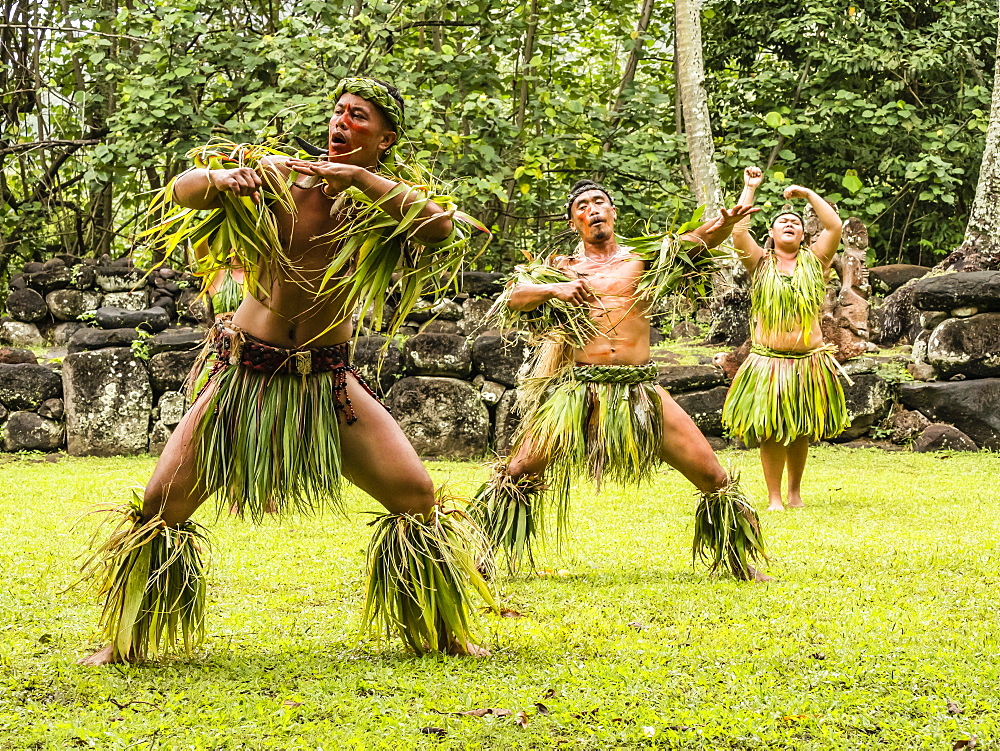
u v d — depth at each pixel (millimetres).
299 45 11477
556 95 12922
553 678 3168
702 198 12250
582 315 4508
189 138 11922
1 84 13797
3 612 3996
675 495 7348
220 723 2793
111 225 13992
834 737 2672
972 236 11484
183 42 11969
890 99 14438
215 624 3881
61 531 5797
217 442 3264
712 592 4367
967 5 13938
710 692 3029
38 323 11320
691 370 10172
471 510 4734
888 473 8555
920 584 4449
